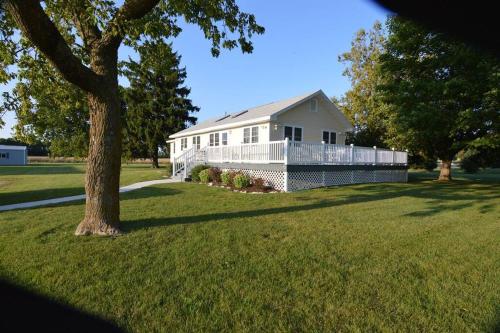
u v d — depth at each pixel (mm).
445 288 3451
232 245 4969
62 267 4016
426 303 3129
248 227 6152
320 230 5941
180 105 40938
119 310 3014
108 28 5344
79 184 16484
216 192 12133
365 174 17031
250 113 20250
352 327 2727
